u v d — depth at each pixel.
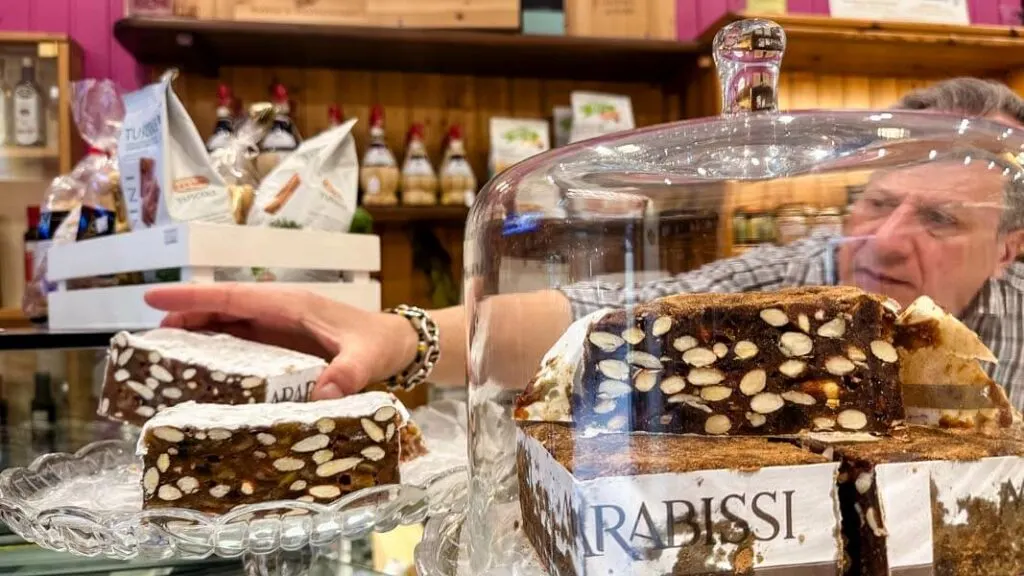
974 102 1.26
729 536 0.46
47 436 1.07
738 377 0.53
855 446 0.49
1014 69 2.42
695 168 0.67
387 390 1.16
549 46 2.11
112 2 2.27
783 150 0.67
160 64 2.25
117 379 0.96
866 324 0.54
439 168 2.29
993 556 0.48
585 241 0.65
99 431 1.11
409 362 1.16
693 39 2.41
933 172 0.63
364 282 1.35
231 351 0.98
